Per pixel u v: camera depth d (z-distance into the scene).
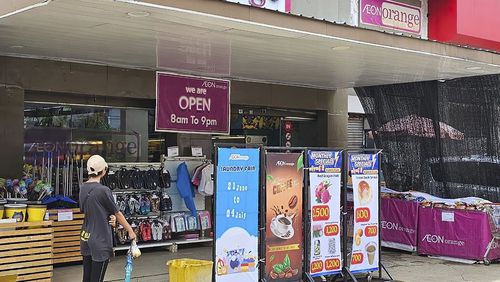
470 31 10.01
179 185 10.70
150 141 10.89
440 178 11.42
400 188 12.02
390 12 10.12
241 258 7.19
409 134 11.88
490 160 10.72
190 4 5.99
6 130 8.80
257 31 7.00
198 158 11.01
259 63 9.55
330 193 7.96
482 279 8.70
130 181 10.07
